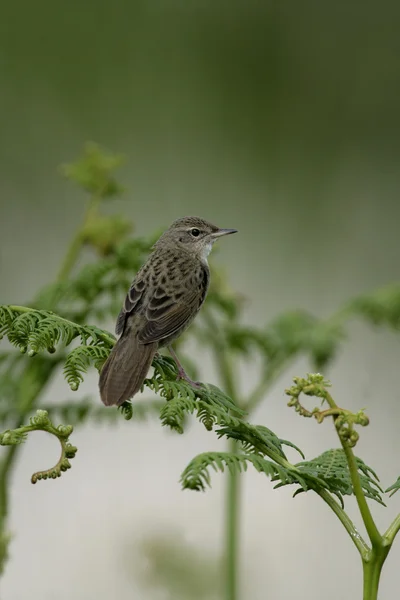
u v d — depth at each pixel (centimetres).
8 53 1688
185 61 1781
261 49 1800
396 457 1338
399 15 1809
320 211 1708
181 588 1017
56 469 500
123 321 749
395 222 1677
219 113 1767
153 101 1752
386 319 986
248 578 1141
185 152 1736
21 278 1526
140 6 1772
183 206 1698
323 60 1814
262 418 1373
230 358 971
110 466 1277
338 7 1809
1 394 836
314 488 516
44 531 1162
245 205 1712
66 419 830
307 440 1352
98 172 950
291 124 1777
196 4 1803
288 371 1413
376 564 492
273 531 1196
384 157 1764
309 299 1588
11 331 594
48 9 1705
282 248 1661
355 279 1611
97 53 1744
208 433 1331
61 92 1705
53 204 1612
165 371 685
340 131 1777
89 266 836
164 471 1286
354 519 1219
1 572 750
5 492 773
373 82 1798
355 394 1415
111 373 613
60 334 586
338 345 1104
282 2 1814
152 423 1323
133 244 851
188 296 795
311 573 1153
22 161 1642
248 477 1243
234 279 1590
